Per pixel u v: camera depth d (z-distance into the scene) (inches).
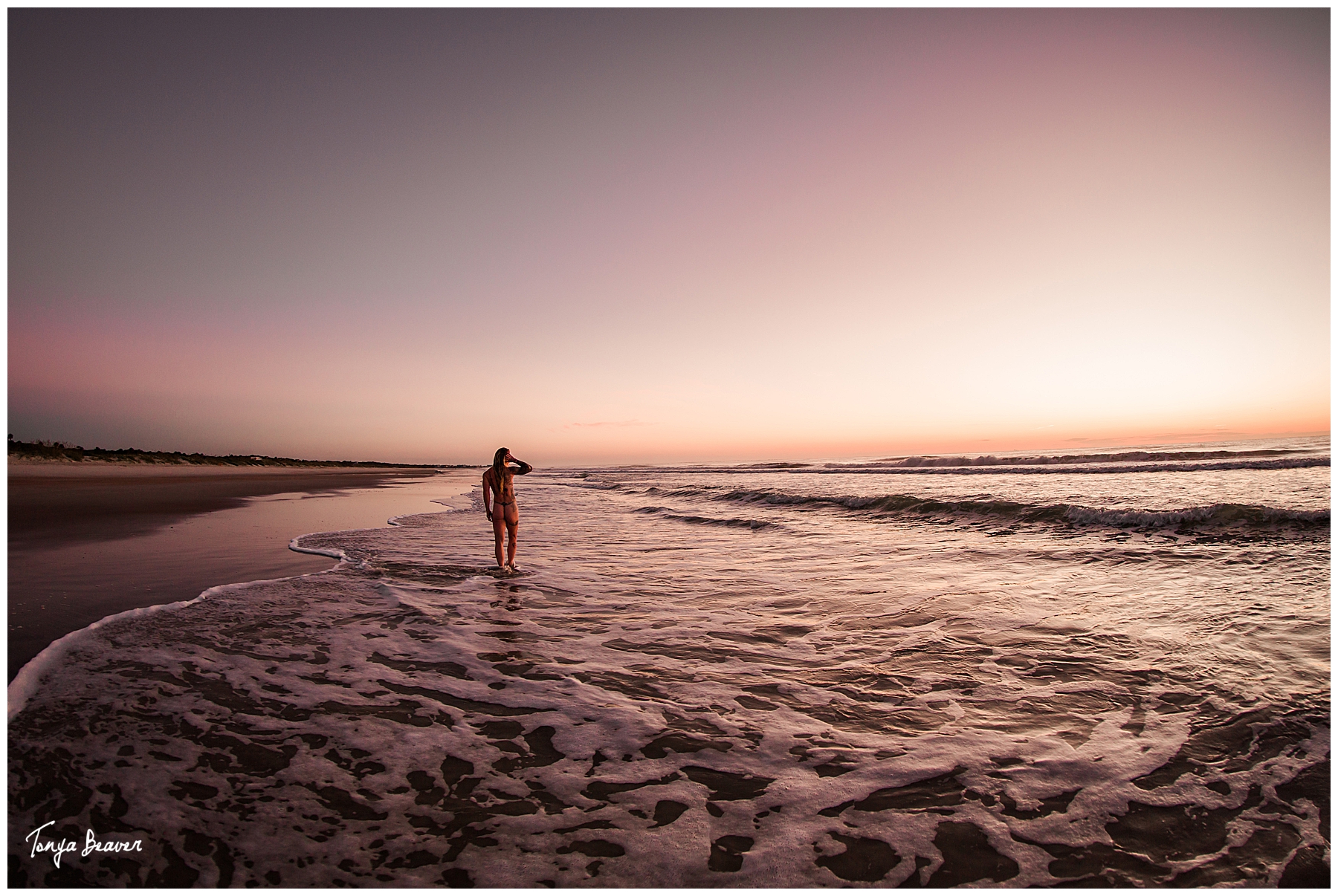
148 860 90.5
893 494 687.1
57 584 269.6
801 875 89.0
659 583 293.1
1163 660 171.9
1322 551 312.2
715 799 108.0
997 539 403.5
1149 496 556.1
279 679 163.8
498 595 267.9
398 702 150.3
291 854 92.3
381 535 470.3
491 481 330.6
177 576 294.4
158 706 144.5
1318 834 94.3
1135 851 92.1
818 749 126.3
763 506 701.9
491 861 91.7
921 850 93.7
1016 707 144.8
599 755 124.3
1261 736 125.4
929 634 205.2
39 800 104.7
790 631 213.3
